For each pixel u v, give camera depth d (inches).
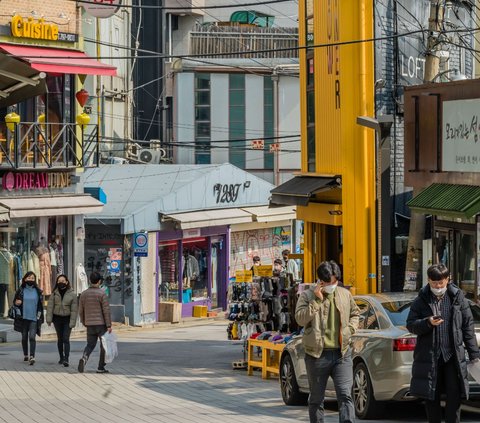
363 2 1154.7
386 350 682.2
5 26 1433.3
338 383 557.6
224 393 877.2
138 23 2583.7
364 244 1149.1
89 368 1082.7
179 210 1936.5
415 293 746.2
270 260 2265.0
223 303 2096.5
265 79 2496.3
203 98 2497.5
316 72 1252.5
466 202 916.6
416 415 728.3
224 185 2069.4
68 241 1631.4
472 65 1382.9
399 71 1189.1
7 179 1483.8
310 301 557.6
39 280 1566.2
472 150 952.9
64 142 1567.4
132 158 2276.1
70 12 1526.8
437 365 526.0
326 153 1223.5
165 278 1936.5
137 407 776.9
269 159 2503.7
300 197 1202.6
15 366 1088.8
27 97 1342.3
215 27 2613.2
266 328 1095.6
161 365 1148.5
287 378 796.0
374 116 1165.1
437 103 1003.9
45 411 754.8
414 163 1040.8
